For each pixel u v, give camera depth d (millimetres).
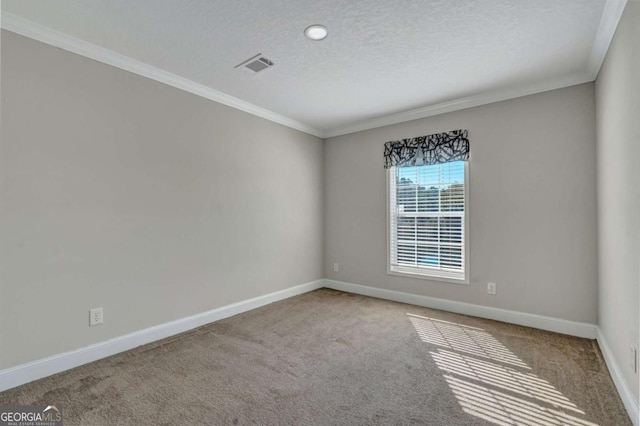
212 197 3287
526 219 3133
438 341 2756
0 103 2012
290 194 4238
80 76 2361
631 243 1746
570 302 2908
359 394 1952
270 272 3945
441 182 3719
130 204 2643
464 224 3512
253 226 3732
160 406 1823
